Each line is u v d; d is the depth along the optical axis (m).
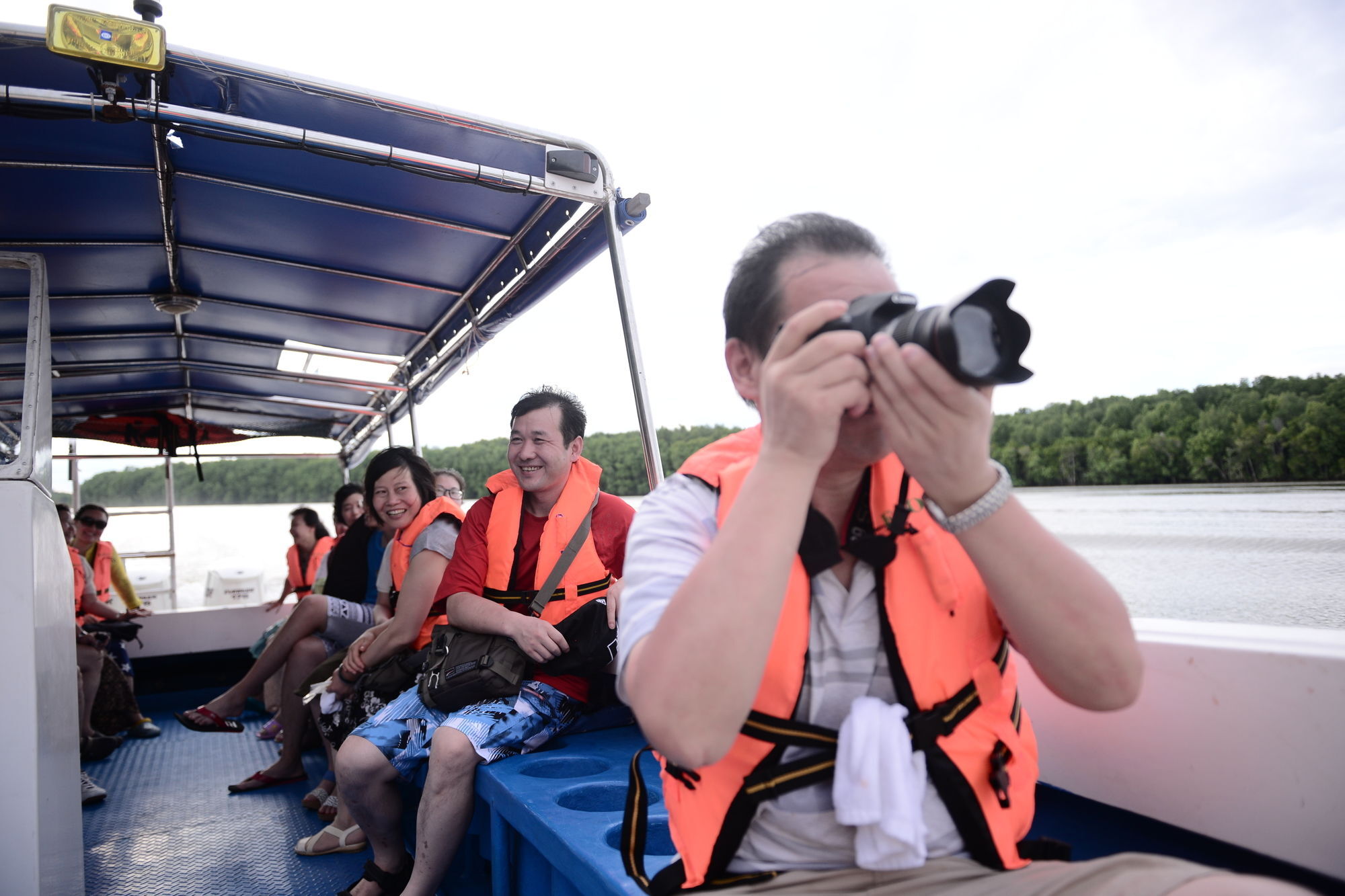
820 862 0.76
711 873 0.75
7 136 2.63
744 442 0.88
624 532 2.35
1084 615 0.67
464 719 1.98
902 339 0.60
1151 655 1.30
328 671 3.18
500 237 3.40
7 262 1.82
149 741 4.33
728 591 0.61
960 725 0.75
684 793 0.77
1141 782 1.32
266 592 8.99
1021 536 0.65
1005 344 0.58
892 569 0.76
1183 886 0.60
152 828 2.95
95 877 2.52
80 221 3.27
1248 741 1.17
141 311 4.35
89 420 6.34
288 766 3.46
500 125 2.62
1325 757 1.08
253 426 6.94
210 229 3.43
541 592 2.19
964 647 0.77
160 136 2.62
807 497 0.63
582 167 2.74
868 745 0.69
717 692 0.61
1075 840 1.27
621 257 2.84
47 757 1.60
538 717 2.08
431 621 2.60
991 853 0.73
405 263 3.75
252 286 4.09
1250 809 1.16
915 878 0.72
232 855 2.67
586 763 1.99
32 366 1.75
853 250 0.75
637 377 2.80
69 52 2.05
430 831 1.91
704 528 0.79
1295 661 1.12
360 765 2.05
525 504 2.35
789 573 0.63
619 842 1.40
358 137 2.57
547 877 1.66
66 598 1.92
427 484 3.21
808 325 0.63
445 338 4.66
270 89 2.38
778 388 0.61
